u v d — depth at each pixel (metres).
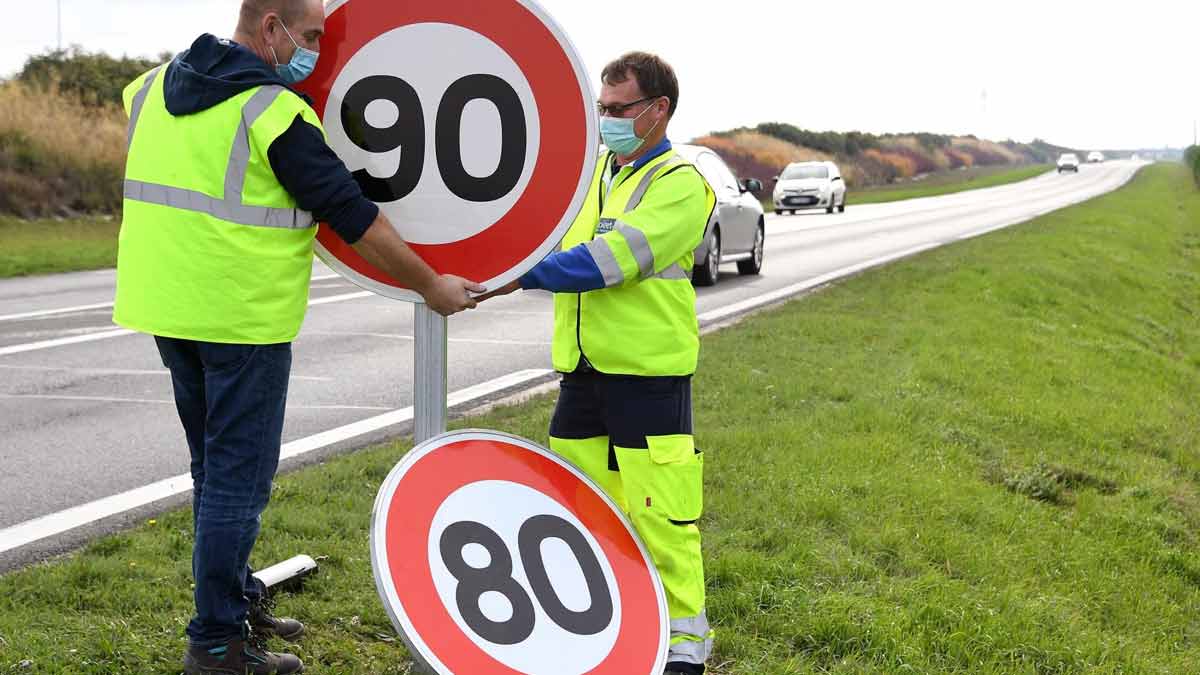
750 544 4.33
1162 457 7.29
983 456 6.29
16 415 6.55
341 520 4.25
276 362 2.71
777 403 6.81
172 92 2.61
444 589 2.45
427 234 2.62
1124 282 18.12
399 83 2.57
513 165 2.56
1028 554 4.75
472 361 8.59
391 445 5.66
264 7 2.53
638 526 3.08
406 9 2.55
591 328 3.01
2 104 22.28
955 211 37.62
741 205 14.47
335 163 2.53
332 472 4.94
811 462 5.45
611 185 3.12
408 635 2.32
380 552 2.37
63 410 6.70
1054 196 53.09
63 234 19.19
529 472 2.81
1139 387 9.77
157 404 6.91
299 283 2.68
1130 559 5.05
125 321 2.67
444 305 2.59
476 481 2.67
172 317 2.60
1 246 16.80
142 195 2.64
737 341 8.91
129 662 3.01
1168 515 5.81
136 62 26.81
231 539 2.74
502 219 2.59
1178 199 50.97
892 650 3.55
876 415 6.54
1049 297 13.68
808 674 3.38
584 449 3.22
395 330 10.09
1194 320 17.05
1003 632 3.79
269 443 2.77
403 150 2.59
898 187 71.50
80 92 24.97
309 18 2.54
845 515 4.75
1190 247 29.42
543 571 2.66
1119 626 4.33
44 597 3.42
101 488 5.04
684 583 3.06
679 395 3.07
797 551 4.25
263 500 2.81
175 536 4.05
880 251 19.44
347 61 2.59
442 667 2.34
